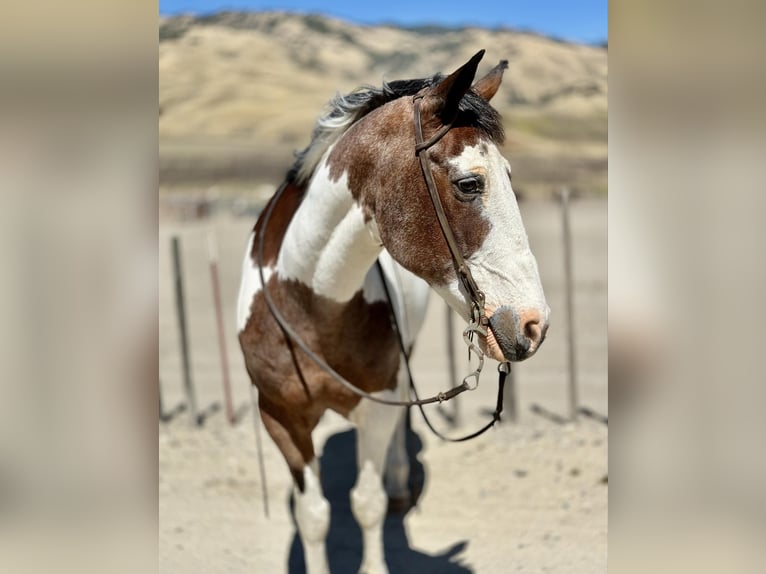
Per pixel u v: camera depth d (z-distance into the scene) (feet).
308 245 7.79
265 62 287.48
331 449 15.92
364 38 341.00
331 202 7.49
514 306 6.23
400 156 6.77
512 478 14.07
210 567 11.16
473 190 6.36
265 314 8.52
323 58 312.71
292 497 13.79
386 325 8.41
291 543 12.04
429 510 13.01
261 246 8.90
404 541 11.98
